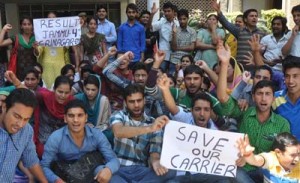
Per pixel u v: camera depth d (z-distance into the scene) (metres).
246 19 7.63
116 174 4.29
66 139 4.20
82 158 4.20
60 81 4.76
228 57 4.43
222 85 4.46
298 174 3.88
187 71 4.97
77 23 6.93
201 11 15.73
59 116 4.83
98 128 4.86
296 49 6.95
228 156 3.93
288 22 13.05
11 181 3.49
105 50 7.85
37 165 3.82
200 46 8.08
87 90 4.97
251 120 4.46
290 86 4.46
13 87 4.85
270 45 7.44
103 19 8.70
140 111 4.34
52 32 6.93
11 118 3.22
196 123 4.41
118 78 5.82
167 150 3.92
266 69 5.20
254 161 3.79
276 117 4.41
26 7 12.62
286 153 3.78
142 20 9.01
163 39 8.29
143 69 5.44
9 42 6.94
